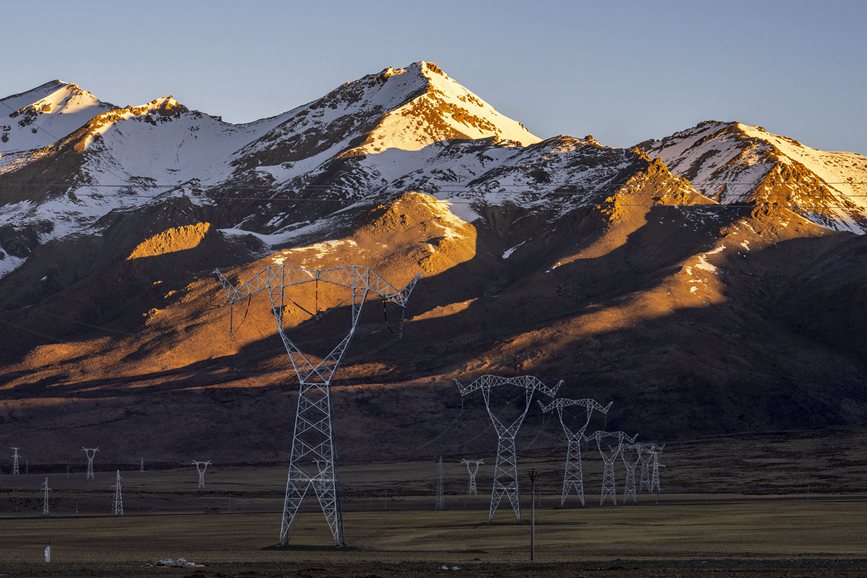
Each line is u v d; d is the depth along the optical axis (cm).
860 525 15125
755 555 11256
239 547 13162
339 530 12612
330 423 12644
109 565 10031
